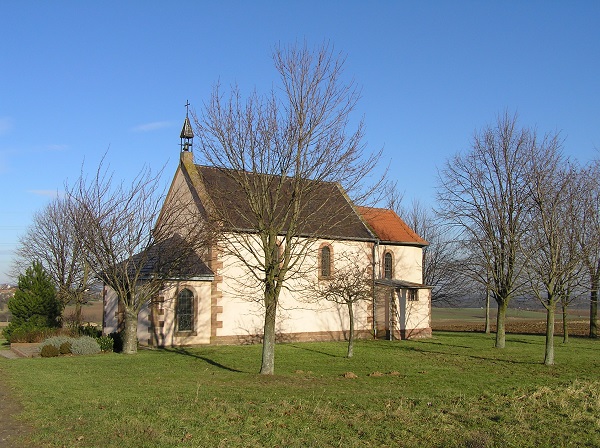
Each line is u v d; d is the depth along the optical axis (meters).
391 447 9.89
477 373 20.03
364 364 22.48
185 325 29.02
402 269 37.38
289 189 20.27
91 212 25.70
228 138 18.77
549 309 22.81
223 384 16.44
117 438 9.83
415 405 13.35
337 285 25.91
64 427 10.54
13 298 34.47
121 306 30.42
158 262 26.47
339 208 20.73
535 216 24.45
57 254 43.16
